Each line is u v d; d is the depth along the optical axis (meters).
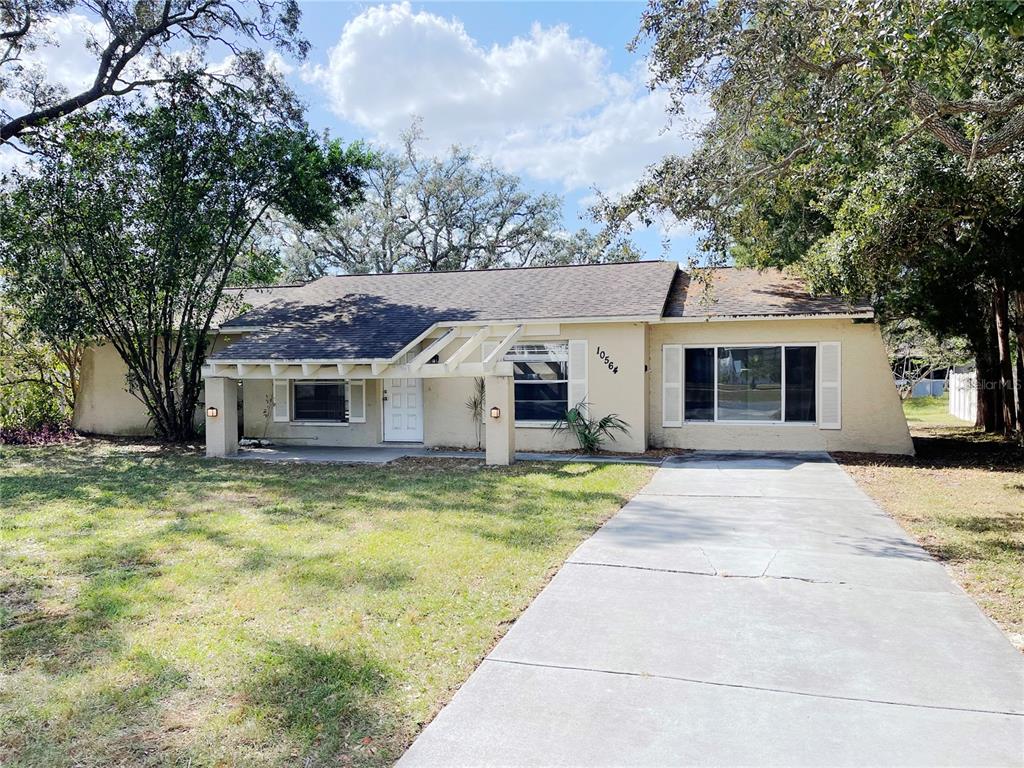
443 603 4.85
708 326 13.76
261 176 14.59
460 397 14.38
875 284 11.78
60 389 17.64
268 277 16.61
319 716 3.33
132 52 14.29
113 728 3.23
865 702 3.45
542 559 5.91
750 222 10.05
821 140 7.16
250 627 4.42
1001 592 5.05
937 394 37.50
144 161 13.98
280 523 7.35
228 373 13.29
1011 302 16.36
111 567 5.77
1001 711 3.35
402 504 8.35
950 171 9.58
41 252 14.06
